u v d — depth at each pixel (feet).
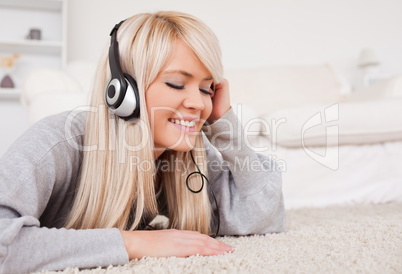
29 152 2.38
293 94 9.77
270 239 3.19
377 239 2.98
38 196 2.32
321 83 10.15
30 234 2.06
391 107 6.46
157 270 2.08
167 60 2.52
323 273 2.07
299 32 12.78
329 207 5.95
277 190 3.35
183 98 2.59
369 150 6.57
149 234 2.45
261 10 12.59
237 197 3.39
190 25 2.60
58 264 2.07
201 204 3.08
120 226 2.64
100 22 11.60
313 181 6.38
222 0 12.39
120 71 2.52
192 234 2.63
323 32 12.89
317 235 3.29
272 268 2.20
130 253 2.30
